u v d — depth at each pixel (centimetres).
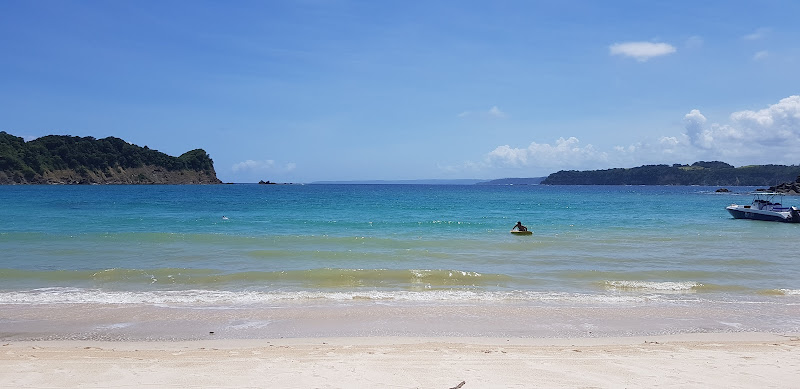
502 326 1082
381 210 5012
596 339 986
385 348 888
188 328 1041
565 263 1898
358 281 1554
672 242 2530
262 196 8981
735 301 1327
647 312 1208
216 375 728
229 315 1142
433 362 798
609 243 2459
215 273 1625
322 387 680
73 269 1675
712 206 6288
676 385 702
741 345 926
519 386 690
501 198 8675
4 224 3206
